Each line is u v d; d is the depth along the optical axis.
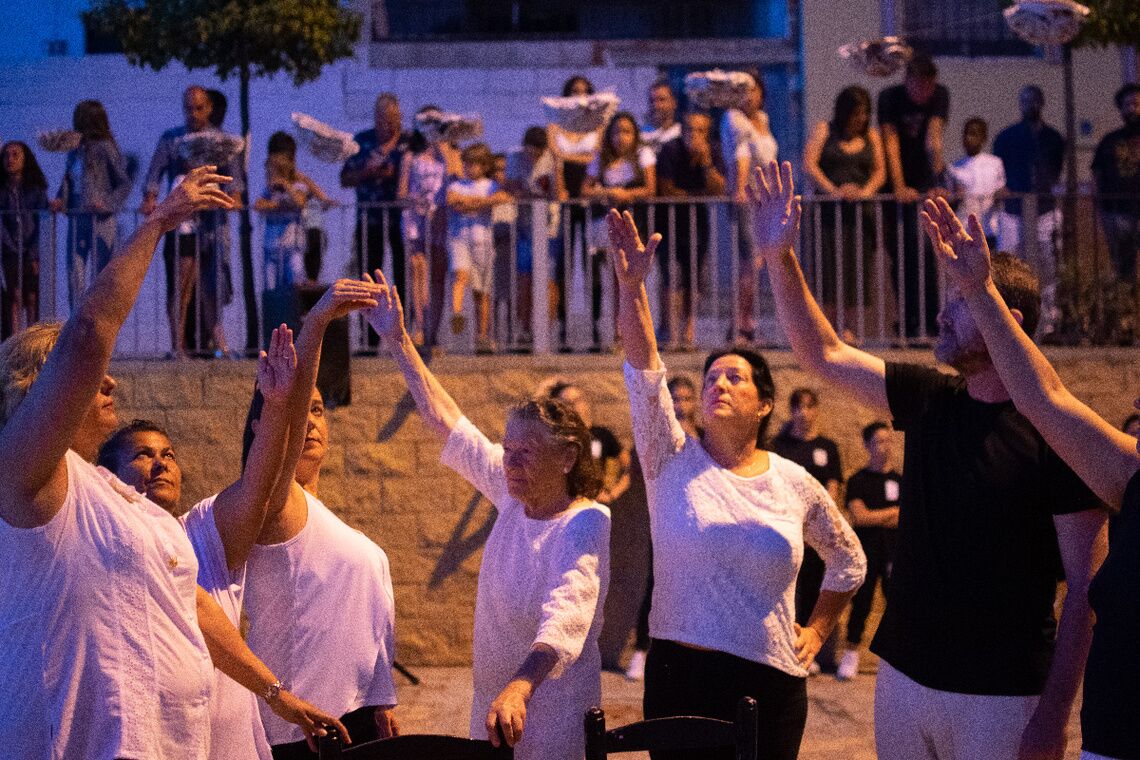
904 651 3.25
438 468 8.18
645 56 11.90
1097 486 2.82
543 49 11.78
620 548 8.07
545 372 8.19
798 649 3.56
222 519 3.26
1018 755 3.10
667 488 3.59
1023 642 3.14
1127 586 2.58
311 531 3.53
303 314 7.77
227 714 3.26
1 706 2.53
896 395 3.42
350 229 10.91
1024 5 7.61
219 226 8.25
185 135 8.10
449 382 8.19
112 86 11.41
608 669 8.04
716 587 3.45
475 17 12.45
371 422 8.18
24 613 2.54
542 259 8.24
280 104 11.47
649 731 2.80
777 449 7.85
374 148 8.56
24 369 2.68
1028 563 3.16
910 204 8.42
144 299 10.34
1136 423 7.21
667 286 8.38
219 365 8.13
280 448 3.22
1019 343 2.88
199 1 8.63
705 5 12.43
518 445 3.47
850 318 8.34
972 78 11.75
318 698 3.47
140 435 3.30
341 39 9.10
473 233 8.35
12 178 8.30
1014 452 3.16
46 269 8.47
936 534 3.22
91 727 2.57
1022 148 9.16
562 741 3.35
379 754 2.69
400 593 8.15
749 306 8.43
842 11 11.80
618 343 8.26
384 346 8.48
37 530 2.54
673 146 8.33
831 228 8.28
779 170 3.60
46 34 11.60
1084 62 11.83
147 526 2.71
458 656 8.15
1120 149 8.70
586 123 7.73
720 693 3.43
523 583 3.42
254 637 3.48
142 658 2.63
